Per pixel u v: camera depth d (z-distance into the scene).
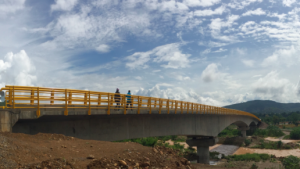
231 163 37.66
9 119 12.35
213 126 44.53
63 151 10.55
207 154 41.12
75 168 8.48
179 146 56.34
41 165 7.97
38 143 11.12
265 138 85.31
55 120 15.35
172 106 28.34
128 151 12.14
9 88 12.74
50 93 14.28
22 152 8.95
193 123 35.53
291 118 143.62
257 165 34.59
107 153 11.32
